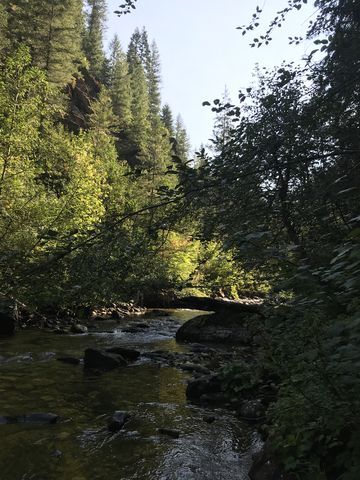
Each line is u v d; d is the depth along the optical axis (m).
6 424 6.30
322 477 3.56
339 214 4.60
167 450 5.64
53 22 47.38
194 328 14.87
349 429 3.43
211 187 3.96
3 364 9.95
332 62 5.12
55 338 14.02
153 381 9.12
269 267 4.45
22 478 4.77
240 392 7.73
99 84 66.31
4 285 3.47
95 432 6.18
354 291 2.46
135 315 22.97
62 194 15.50
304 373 4.09
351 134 4.88
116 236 3.67
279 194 4.69
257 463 4.65
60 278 3.69
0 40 42.28
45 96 17.80
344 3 5.44
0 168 15.51
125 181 15.23
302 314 3.89
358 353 2.35
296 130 4.54
